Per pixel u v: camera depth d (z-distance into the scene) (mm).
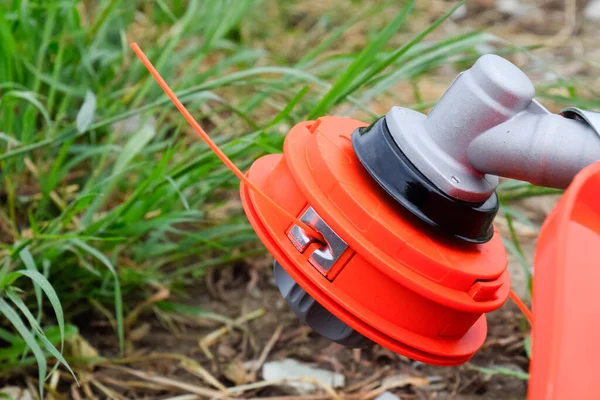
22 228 842
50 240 760
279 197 601
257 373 773
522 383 762
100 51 918
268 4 1349
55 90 896
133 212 774
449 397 754
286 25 1348
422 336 592
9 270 755
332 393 751
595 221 533
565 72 1262
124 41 939
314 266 587
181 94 788
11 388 738
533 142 574
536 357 508
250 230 852
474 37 839
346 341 618
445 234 588
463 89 582
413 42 759
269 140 780
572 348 507
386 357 783
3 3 891
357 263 581
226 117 1041
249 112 990
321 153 593
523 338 795
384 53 863
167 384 756
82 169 916
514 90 575
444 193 578
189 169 756
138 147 793
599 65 938
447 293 575
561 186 580
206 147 837
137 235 796
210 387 763
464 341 611
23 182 873
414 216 587
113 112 890
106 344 788
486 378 765
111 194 876
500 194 828
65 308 796
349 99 791
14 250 722
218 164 786
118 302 721
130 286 809
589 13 1490
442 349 594
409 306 584
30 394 736
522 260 781
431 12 1456
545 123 577
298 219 591
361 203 578
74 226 831
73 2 864
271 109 1044
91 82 935
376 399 750
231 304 832
